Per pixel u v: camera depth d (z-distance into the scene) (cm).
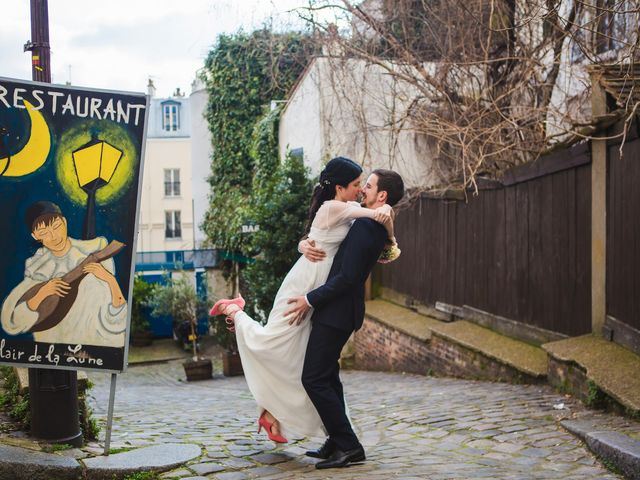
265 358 410
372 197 423
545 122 852
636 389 524
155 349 2062
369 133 1125
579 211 698
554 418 544
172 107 3853
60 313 408
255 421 621
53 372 423
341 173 414
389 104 1134
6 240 403
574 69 899
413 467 412
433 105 980
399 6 994
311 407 416
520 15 861
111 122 414
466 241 971
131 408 773
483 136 902
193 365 1468
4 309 402
